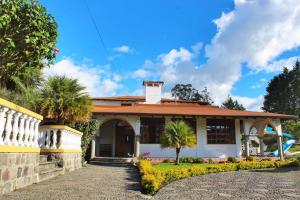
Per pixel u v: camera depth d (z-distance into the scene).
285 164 17.39
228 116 23.44
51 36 6.18
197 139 24.38
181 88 77.62
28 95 9.25
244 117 23.77
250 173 13.89
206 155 24.09
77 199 6.00
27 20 5.63
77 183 8.42
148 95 30.77
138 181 9.52
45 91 13.48
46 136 11.24
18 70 5.98
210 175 13.12
